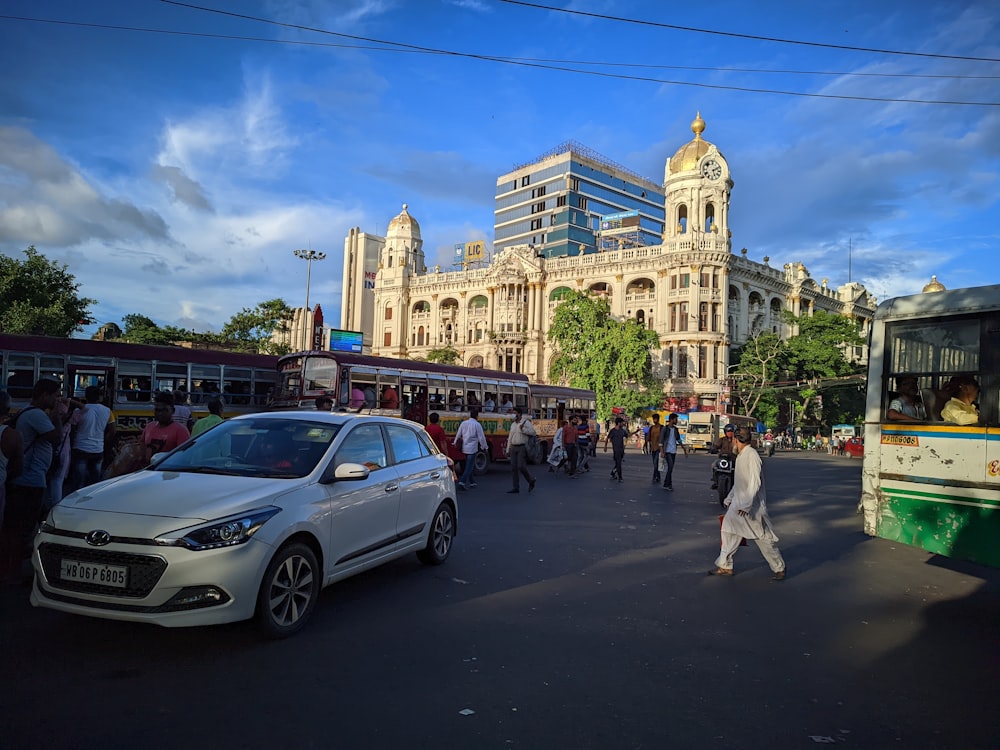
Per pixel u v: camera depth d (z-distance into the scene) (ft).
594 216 307.17
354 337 154.40
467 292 249.55
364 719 13.56
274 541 17.49
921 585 27.68
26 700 13.94
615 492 57.93
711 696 15.39
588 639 19.07
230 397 74.95
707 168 208.33
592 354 180.55
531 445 83.66
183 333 175.83
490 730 13.28
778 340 191.72
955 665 18.06
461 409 71.20
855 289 266.98
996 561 23.48
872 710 14.97
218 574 16.25
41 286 106.93
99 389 32.09
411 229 278.46
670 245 205.67
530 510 44.55
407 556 29.12
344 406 60.59
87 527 16.49
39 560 16.75
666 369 202.80
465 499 49.42
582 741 12.95
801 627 21.16
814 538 39.06
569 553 31.09
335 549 20.06
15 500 22.07
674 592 24.90
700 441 159.84
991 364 24.22
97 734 12.60
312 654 17.07
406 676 15.85
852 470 103.55
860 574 29.48
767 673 17.01
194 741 12.44
